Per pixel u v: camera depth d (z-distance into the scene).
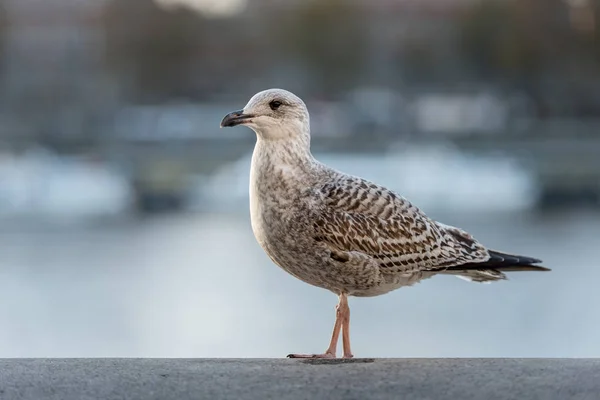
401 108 90.81
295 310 28.56
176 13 106.25
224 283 33.50
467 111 89.38
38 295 32.38
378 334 25.86
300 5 105.00
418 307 28.84
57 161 55.12
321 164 8.48
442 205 48.38
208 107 99.50
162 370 6.72
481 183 48.75
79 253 41.72
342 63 101.25
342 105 92.81
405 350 24.48
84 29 107.62
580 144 56.59
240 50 107.75
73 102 96.31
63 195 50.66
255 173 8.23
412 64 101.25
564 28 92.44
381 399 6.02
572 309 29.03
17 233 48.38
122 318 28.53
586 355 24.70
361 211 8.28
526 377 6.45
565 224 47.97
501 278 8.70
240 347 24.52
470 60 97.38
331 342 8.23
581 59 91.62
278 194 8.13
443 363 6.91
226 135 70.12
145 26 104.31
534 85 90.69
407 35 105.31
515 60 92.19
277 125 8.13
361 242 8.22
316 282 8.41
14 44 105.25
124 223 50.41
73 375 6.58
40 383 6.38
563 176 54.69
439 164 49.53
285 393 6.14
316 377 6.50
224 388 6.25
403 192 48.31
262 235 8.28
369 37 105.25
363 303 29.06
